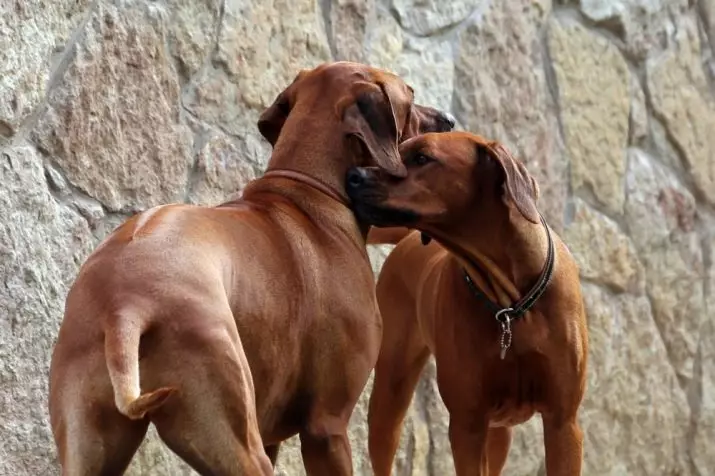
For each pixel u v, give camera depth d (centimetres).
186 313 305
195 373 302
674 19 718
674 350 699
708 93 730
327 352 369
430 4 609
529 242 418
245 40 534
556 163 653
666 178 704
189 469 489
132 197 485
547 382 430
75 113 468
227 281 331
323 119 403
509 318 421
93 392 300
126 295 304
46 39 462
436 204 407
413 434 574
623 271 675
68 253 459
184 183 505
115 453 304
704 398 709
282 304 351
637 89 696
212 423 302
